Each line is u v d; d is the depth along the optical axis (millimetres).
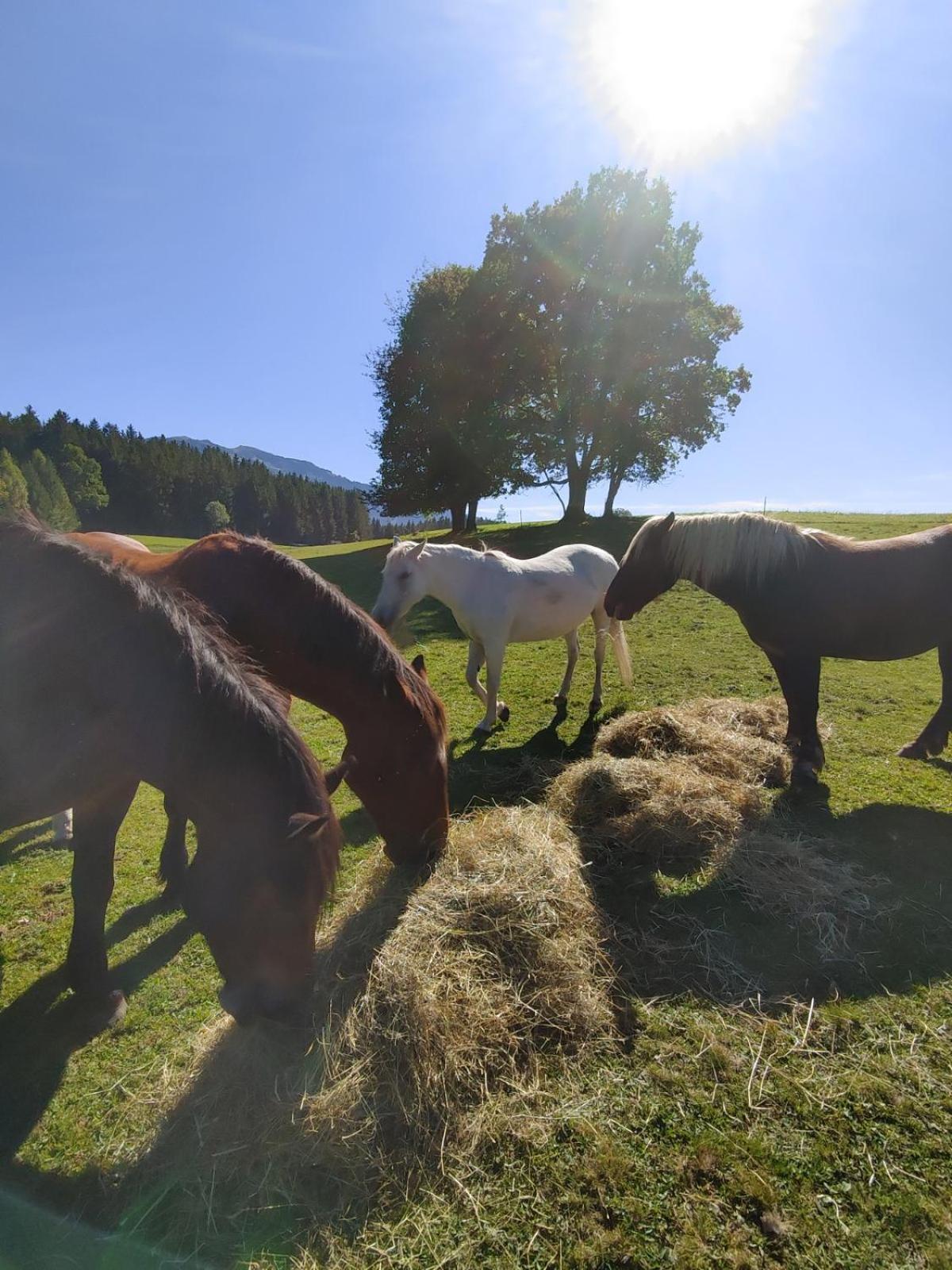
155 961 2639
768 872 2953
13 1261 1552
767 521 3686
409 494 25844
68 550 2023
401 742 2531
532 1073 1973
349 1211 1605
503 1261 1480
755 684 6035
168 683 1850
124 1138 1851
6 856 3570
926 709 5316
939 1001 2236
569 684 5699
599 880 2990
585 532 17938
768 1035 2109
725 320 21375
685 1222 1552
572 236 18969
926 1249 1491
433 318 23094
